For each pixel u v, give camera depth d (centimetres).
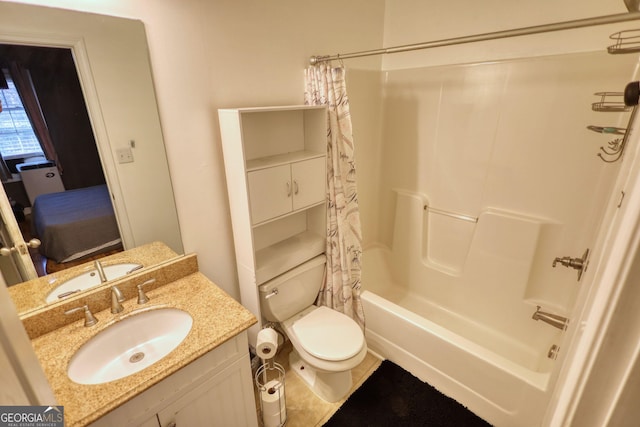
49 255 116
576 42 164
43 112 106
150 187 137
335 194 187
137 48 121
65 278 122
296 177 167
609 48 111
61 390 94
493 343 211
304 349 165
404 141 245
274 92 171
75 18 106
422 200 240
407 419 168
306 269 188
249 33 152
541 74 173
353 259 207
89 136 117
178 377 108
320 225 200
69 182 116
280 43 166
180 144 142
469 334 219
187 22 131
